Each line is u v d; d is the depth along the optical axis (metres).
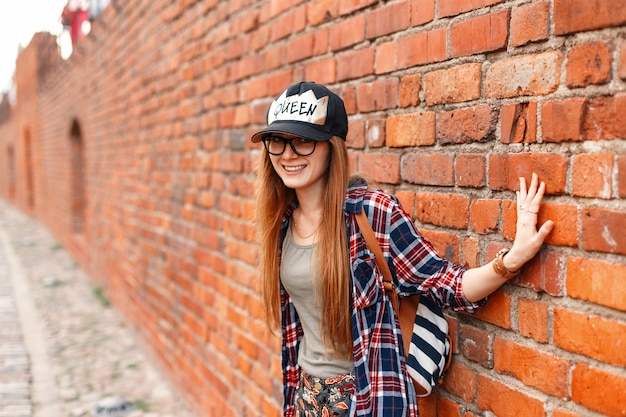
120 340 5.96
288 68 3.03
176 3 4.62
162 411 4.34
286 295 2.18
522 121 1.77
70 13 9.47
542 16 1.69
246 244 3.49
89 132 8.49
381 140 2.39
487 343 1.94
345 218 1.94
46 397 4.56
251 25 3.40
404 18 2.23
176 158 4.71
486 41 1.88
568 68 1.62
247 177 3.48
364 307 1.88
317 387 2.03
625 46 1.47
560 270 1.66
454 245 2.06
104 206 7.57
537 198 1.69
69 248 11.04
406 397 1.85
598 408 1.57
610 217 1.52
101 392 4.67
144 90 5.57
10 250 11.70
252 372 3.44
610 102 1.52
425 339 1.97
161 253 5.12
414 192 2.24
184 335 4.55
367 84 2.46
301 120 1.89
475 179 1.95
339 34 2.61
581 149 1.60
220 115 3.86
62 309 7.13
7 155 23.19
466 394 2.04
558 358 1.69
